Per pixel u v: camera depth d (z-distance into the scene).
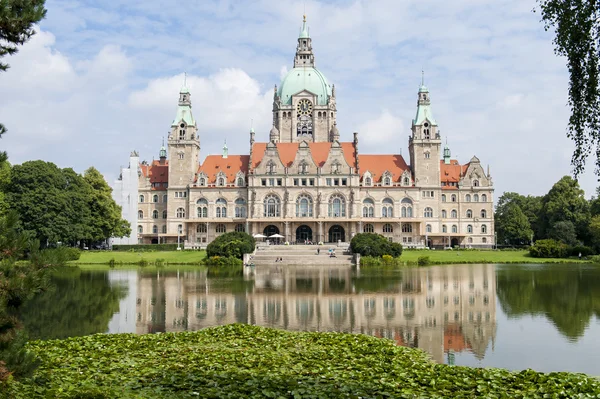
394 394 24.95
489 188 180.38
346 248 142.88
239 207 174.62
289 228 170.12
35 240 18.70
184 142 178.38
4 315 17.53
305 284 76.50
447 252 141.88
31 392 23.94
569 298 62.38
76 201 128.25
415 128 177.75
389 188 173.50
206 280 82.38
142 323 47.66
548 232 161.25
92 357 31.80
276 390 25.31
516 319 49.69
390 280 81.94
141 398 23.66
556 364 34.62
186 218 176.50
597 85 32.34
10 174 121.88
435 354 37.19
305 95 199.62
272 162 171.75
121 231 155.62
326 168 171.62
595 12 31.98
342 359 31.77
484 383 26.70
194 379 26.91
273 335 39.16
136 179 182.75
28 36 19.73
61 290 69.62
